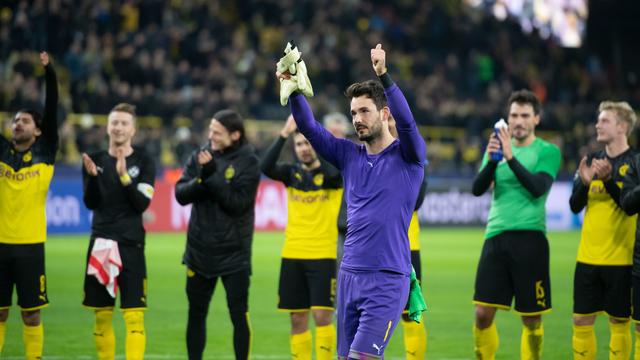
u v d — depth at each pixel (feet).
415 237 76.79
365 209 58.13
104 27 267.39
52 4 246.27
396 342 95.30
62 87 245.86
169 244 204.13
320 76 284.41
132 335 73.41
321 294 75.41
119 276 74.18
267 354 87.92
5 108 221.46
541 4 397.39
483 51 339.98
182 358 84.12
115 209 74.33
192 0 289.94
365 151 59.62
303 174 77.71
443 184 270.87
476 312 76.84
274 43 302.66
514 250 75.15
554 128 303.48
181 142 239.71
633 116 74.69
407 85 290.35
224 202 74.38
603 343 94.27
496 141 74.64
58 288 132.05
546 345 93.35
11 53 240.73
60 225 218.79
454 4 368.07
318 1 321.93
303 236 76.59
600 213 73.46
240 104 257.75
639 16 374.63
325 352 75.00
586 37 382.63
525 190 75.97
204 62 274.36
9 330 97.86
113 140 74.59
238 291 75.66
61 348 88.38
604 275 73.00
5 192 72.43
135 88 243.81
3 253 72.13
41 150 74.02
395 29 335.47
